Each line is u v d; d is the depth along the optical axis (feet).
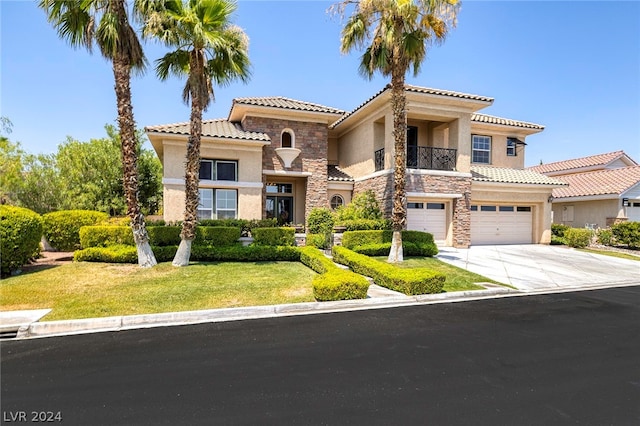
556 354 17.97
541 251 59.11
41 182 68.03
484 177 64.18
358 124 68.85
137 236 37.63
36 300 26.17
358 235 49.85
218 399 13.44
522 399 13.55
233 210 57.57
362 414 12.47
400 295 29.63
